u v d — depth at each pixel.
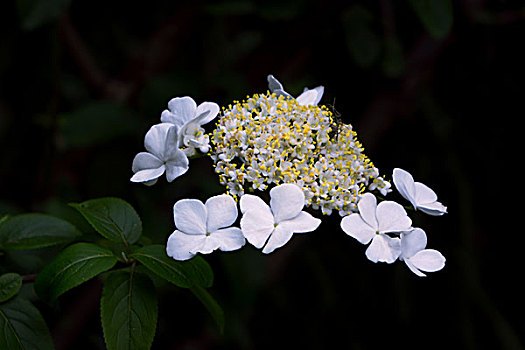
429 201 0.61
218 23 0.93
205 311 0.84
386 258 0.58
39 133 0.83
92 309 0.76
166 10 0.98
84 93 0.98
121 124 0.79
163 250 0.60
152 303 0.59
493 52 0.94
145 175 0.60
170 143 0.59
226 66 0.92
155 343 0.85
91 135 0.78
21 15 0.71
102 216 0.61
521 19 0.87
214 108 0.61
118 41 1.00
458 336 0.98
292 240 0.95
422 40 0.92
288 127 0.61
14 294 0.59
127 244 0.61
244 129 0.61
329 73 0.91
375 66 0.87
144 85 0.88
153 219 0.78
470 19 0.89
